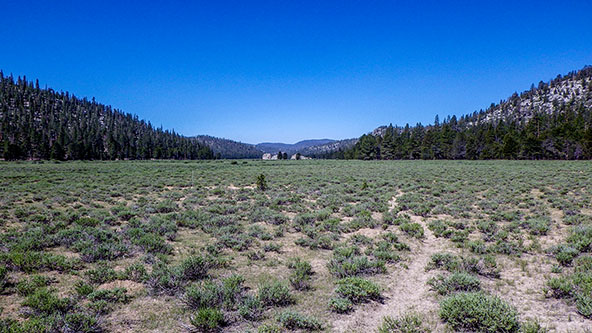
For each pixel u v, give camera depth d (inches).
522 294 271.1
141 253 380.2
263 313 239.6
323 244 426.9
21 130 4608.8
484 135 4037.9
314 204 737.6
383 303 260.8
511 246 399.2
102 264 334.6
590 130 2938.0
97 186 1047.6
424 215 610.9
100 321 215.6
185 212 609.6
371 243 435.2
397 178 1393.9
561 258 341.4
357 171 1883.6
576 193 842.8
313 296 274.2
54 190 913.5
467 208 660.7
